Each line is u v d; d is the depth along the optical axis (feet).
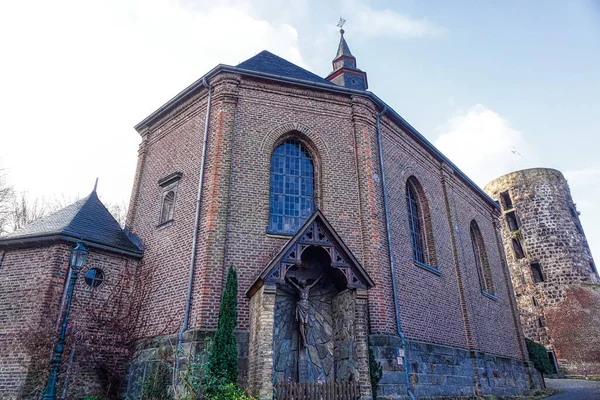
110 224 52.39
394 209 51.72
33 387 38.24
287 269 35.09
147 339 42.39
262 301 33.47
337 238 37.32
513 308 76.33
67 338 40.37
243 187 44.50
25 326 40.83
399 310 45.37
